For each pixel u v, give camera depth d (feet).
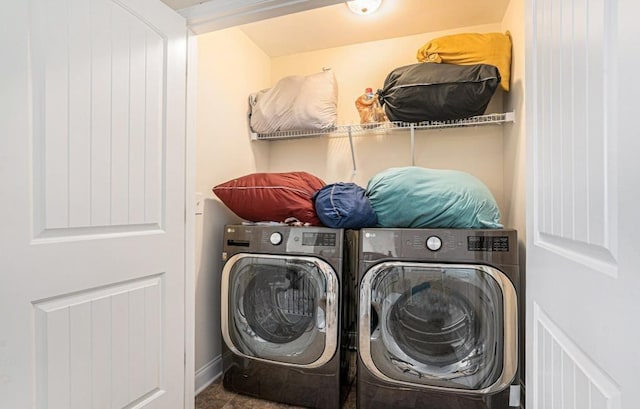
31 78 2.86
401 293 4.93
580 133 1.98
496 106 7.02
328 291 5.23
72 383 3.17
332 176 8.32
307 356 5.32
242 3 4.25
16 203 2.75
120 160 3.63
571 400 2.10
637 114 1.45
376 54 8.01
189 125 4.74
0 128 2.65
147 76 3.96
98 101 3.39
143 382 3.91
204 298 6.13
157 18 4.09
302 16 6.94
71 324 3.16
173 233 4.34
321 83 7.24
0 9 2.65
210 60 6.45
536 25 2.80
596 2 1.79
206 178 6.27
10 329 2.71
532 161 2.89
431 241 4.83
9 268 2.70
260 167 8.34
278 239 5.55
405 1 6.40
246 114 7.68
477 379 4.65
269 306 5.66
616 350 1.59
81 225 3.24
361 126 7.22
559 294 2.29
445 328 4.82
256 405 5.52
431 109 6.15
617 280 1.58
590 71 1.86
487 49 6.12
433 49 6.30
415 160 7.68
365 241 5.07
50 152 2.98
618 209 1.58
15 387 2.75
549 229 2.49
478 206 5.00
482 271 4.64
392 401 4.95
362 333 5.05
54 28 3.01
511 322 4.53
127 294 3.73
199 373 5.94
